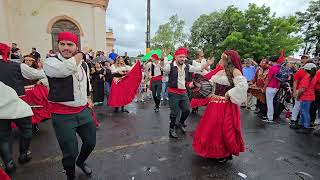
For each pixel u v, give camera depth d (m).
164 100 9.87
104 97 9.73
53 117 2.96
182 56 4.95
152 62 7.86
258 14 25.56
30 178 3.46
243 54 24.44
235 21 26.42
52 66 2.69
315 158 4.25
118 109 8.14
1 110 3.26
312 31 30.59
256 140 5.14
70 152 3.00
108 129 5.80
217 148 3.78
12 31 14.97
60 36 2.83
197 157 4.18
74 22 16.52
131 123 6.37
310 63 5.81
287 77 6.98
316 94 6.02
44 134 5.39
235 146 3.73
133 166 3.83
